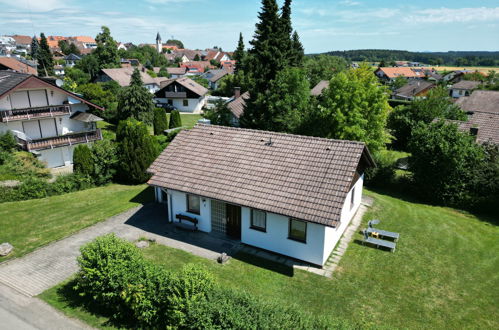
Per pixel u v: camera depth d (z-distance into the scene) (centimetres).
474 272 1548
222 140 1994
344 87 2803
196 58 16762
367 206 2241
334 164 1639
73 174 2523
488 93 4822
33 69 6431
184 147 2016
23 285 1359
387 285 1430
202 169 1831
